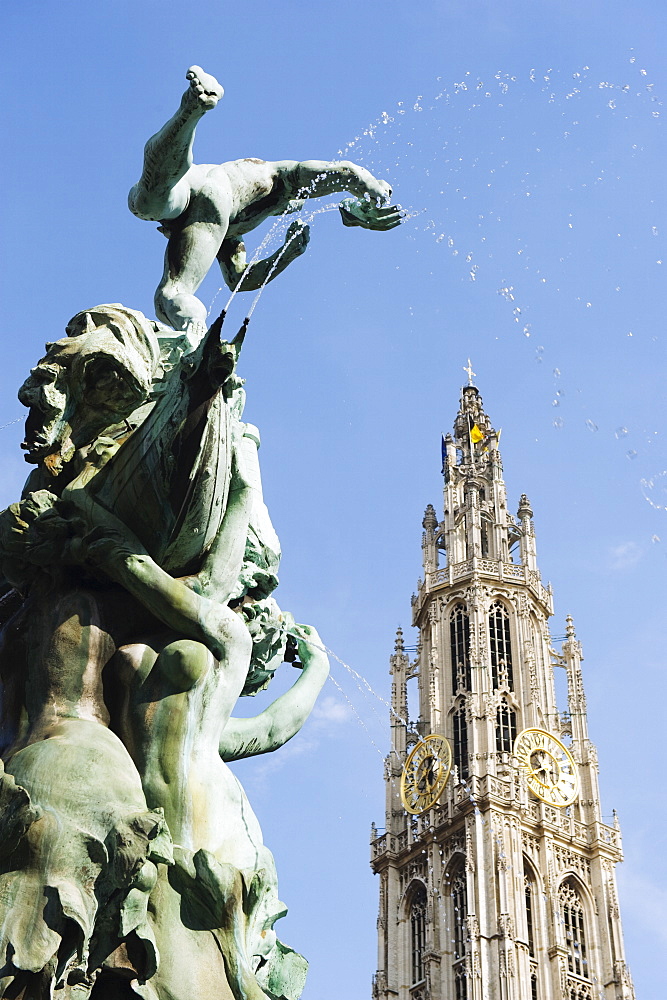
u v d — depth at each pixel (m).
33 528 5.12
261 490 5.89
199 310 5.88
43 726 4.78
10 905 4.21
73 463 5.32
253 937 4.65
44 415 5.28
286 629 6.04
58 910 4.18
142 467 5.02
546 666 84.69
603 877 76.00
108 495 5.13
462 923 72.56
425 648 86.69
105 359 5.27
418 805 77.94
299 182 6.40
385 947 75.12
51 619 4.98
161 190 5.80
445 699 83.00
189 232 6.02
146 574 4.96
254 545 5.70
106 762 4.56
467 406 98.19
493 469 94.06
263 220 6.46
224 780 4.87
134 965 4.31
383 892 76.94
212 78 5.52
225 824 4.79
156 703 4.82
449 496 92.38
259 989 4.46
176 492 4.95
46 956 4.12
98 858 4.30
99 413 5.32
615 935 74.44
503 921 70.44
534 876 74.81
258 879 4.60
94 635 4.95
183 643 4.88
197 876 4.48
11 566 5.16
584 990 72.88
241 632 5.03
